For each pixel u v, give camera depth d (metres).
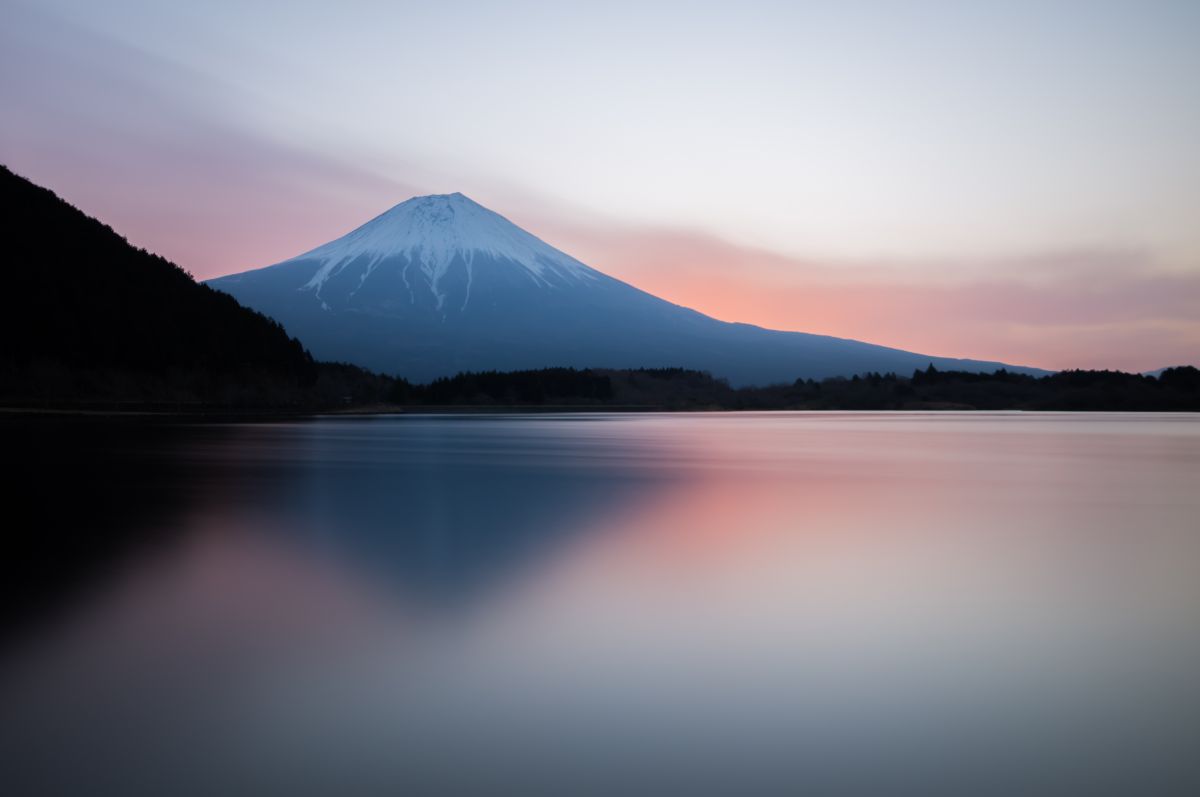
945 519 19.89
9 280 98.12
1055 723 7.36
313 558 14.45
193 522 18.16
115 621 10.38
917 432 73.44
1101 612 11.18
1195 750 6.81
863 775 6.35
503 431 71.38
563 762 6.53
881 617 10.91
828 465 36.25
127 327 105.19
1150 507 22.25
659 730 7.16
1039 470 33.81
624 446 49.94
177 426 65.00
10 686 8.08
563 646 9.53
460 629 10.20
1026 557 15.05
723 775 6.33
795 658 9.16
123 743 6.82
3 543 15.50
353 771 6.35
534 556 14.88
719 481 28.84
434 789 6.07
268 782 6.17
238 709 7.54
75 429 57.50
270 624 10.31
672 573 13.58
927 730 7.20
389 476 29.50
